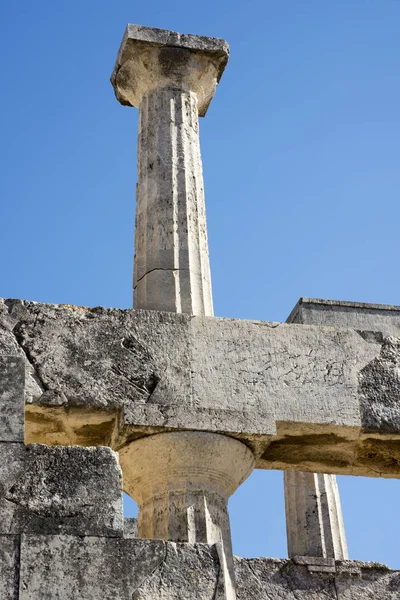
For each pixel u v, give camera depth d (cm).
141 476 1248
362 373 1331
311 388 1302
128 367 1255
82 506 991
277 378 1296
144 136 1502
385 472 1388
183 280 1373
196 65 1545
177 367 1270
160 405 1239
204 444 1235
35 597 946
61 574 959
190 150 1488
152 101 1523
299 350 1321
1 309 1244
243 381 1282
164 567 985
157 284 1368
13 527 973
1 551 959
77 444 1282
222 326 1310
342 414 1296
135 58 1533
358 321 1711
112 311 1282
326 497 1836
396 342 1366
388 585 1762
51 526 978
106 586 963
